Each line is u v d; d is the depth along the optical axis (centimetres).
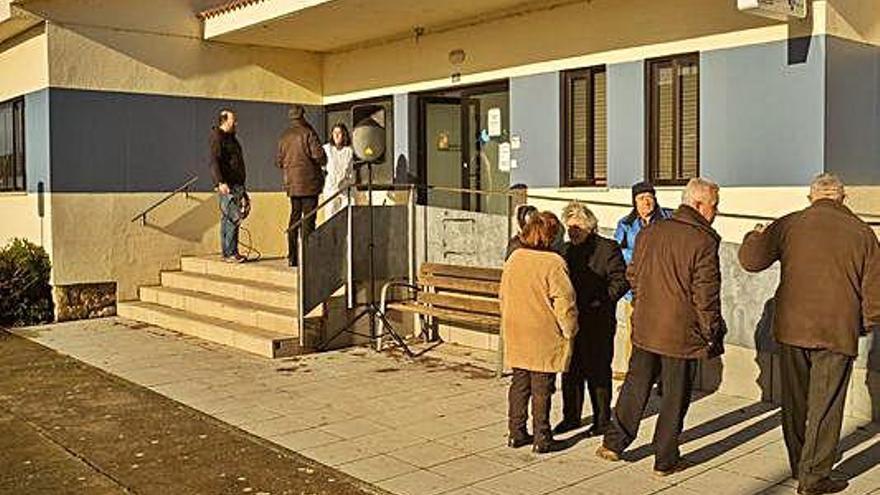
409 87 1273
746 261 589
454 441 657
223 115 1220
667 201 946
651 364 591
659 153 968
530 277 618
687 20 926
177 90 1293
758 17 866
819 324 534
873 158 890
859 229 539
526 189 1109
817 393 538
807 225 549
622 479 571
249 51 1363
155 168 1277
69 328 1155
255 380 859
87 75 1211
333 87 1420
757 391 760
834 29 828
